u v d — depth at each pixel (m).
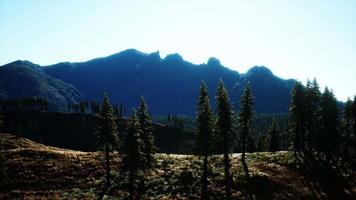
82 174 63.88
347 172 67.00
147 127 62.97
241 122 72.50
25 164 66.94
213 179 60.94
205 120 62.69
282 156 74.56
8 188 58.19
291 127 76.12
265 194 56.41
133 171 54.28
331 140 72.75
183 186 58.47
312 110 75.62
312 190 58.88
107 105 62.41
